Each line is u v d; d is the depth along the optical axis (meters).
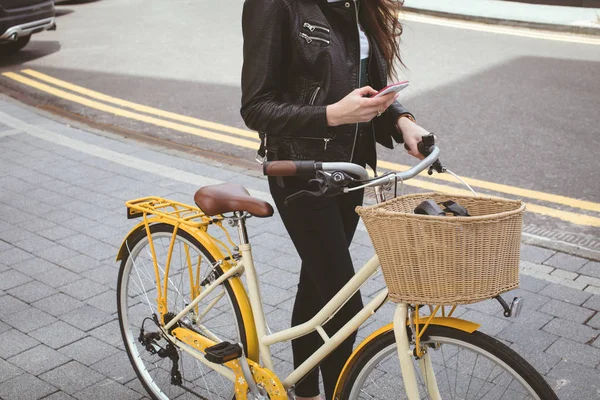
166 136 6.91
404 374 2.23
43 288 4.14
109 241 4.71
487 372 2.71
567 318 3.77
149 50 9.97
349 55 2.43
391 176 2.20
